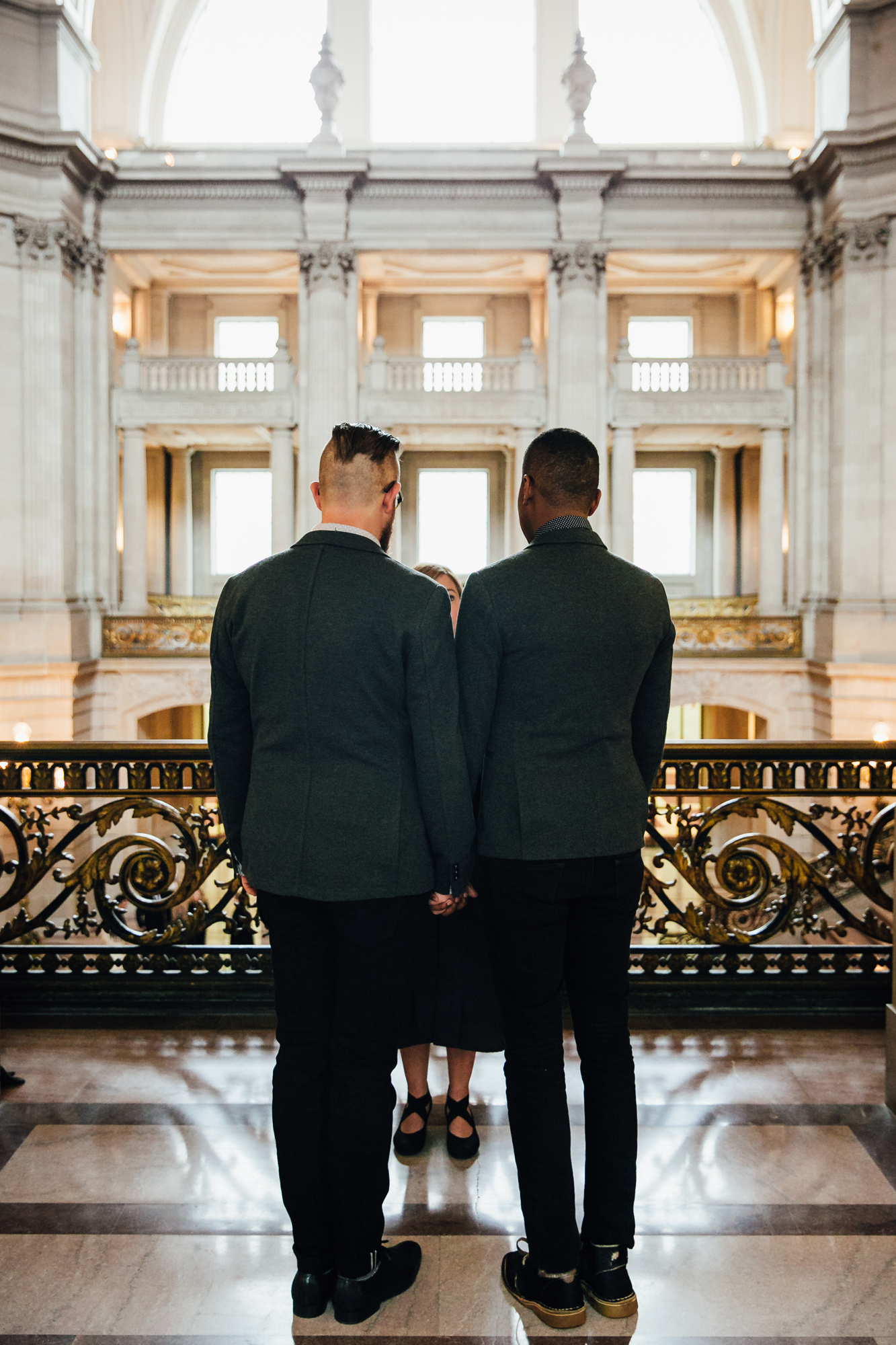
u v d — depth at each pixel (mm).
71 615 17094
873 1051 3248
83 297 17906
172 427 19141
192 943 3594
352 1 20203
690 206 18109
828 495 17812
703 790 3631
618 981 2127
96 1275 2150
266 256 19172
